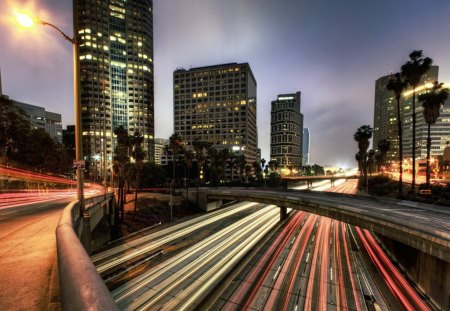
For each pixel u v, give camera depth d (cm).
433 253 1819
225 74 14388
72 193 4788
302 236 4059
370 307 2095
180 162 10681
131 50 14288
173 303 2097
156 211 5381
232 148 13962
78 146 1370
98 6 13100
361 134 7250
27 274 432
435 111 3919
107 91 13350
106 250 3272
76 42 1320
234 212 6191
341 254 3250
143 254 3164
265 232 4275
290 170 19188
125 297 2192
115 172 4900
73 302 166
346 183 16875
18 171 4450
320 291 2341
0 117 4041
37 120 13325
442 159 10394
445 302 1889
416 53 4016
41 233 860
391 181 7794
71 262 259
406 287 2372
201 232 4244
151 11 15438
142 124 14525
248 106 14488
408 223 2050
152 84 15350
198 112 14750
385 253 3269
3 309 297
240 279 2572
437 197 3553
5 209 1861
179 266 2808
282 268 2828
